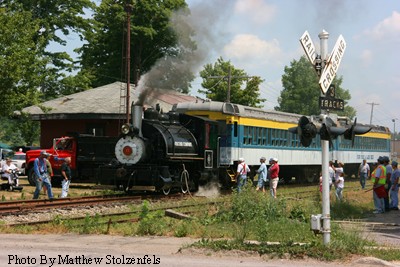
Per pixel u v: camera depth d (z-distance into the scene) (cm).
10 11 3019
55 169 2736
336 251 998
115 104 3400
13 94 2745
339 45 1020
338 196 2191
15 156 3578
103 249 1066
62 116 3300
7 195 2270
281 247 1023
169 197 2238
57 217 1410
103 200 1988
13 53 2711
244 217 1447
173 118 2436
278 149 3145
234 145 2711
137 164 2266
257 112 2955
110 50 5175
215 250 1026
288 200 1850
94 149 2703
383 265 942
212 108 2692
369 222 1645
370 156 4497
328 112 1031
